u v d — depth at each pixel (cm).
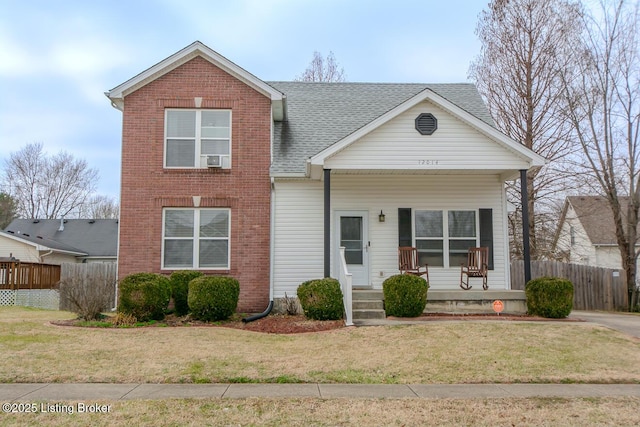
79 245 2931
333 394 607
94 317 1130
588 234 2739
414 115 1262
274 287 1348
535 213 2380
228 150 1375
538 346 867
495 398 600
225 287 1155
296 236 1374
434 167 1245
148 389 623
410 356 801
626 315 1458
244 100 1386
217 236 1354
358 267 1385
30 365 722
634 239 1764
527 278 1222
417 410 547
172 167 1356
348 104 1666
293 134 1500
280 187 1388
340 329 1014
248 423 500
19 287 1923
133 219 1330
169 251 1342
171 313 1237
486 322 1057
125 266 1316
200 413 529
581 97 1902
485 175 1425
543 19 2089
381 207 1405
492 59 2253
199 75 1384
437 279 1389
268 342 908
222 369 715
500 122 2258
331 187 1404
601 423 514
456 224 1412
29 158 4191
